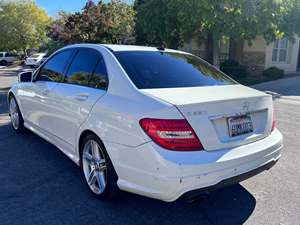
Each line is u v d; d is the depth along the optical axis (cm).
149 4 1545
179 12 1338
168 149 296
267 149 352
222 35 1414
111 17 2145
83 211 355
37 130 546
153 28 1555
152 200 379
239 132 335
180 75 385
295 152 550
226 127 325
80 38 2158
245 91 373
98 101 367
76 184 419
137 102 325
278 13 1361
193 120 302
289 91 1364
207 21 1307
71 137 425
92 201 377
